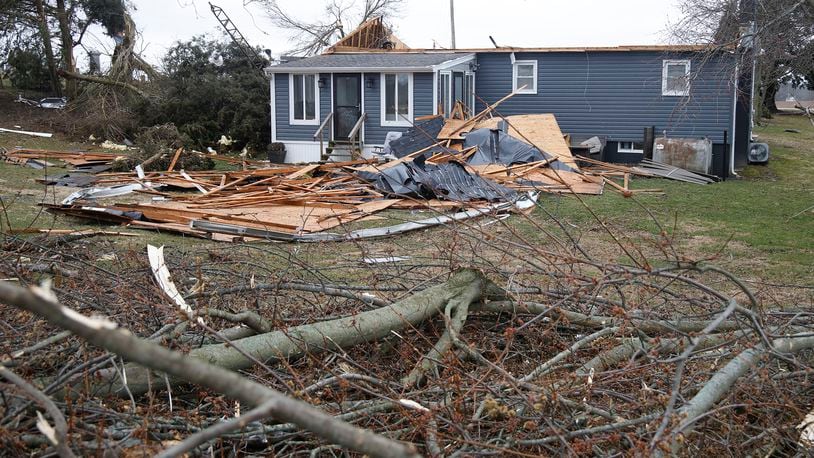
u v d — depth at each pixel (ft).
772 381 13.00
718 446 12.19
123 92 92.07
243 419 5.97
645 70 77.56
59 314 5.25
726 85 68.69
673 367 14.03
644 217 49.11
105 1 102.94
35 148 81.66
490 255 31.76
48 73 104.22
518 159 64.90
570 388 12.63
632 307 16.47
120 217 43.16
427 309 15.29
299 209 48.73
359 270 29.76
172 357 5.48
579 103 80.64
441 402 12.49
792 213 51.75
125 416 11.01
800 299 26.68
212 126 88.07
